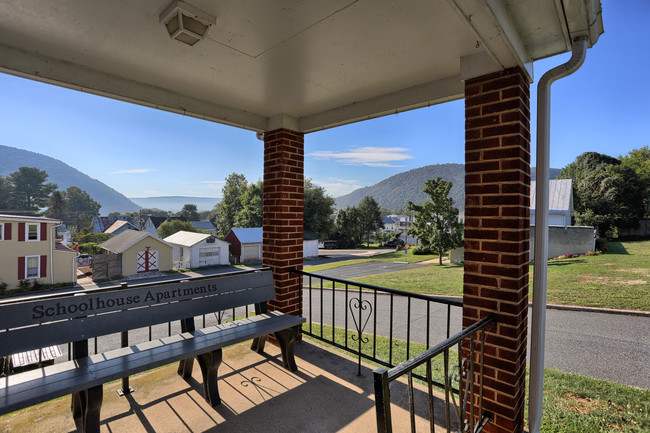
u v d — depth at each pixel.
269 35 2.02
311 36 2.03
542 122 2.04
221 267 28.31
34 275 19.12
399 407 2.50
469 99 2.16
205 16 1.75
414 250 31.19
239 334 2.63
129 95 2.74
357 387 2.72
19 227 18.56
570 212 22.28
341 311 8.48
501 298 1.98
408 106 2.92
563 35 1.86
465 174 2.15
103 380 1.85
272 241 3.74
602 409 3.02
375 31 1.95
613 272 11.48
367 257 32.41
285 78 2.71
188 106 3.12
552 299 8.26
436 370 3.87
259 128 3.75
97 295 2.27
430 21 1.83
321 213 43.53
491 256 2.02
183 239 29.50
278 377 2.88
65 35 2.03
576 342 5.42
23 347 1.89
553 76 1.99
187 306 2.72
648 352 4.97
